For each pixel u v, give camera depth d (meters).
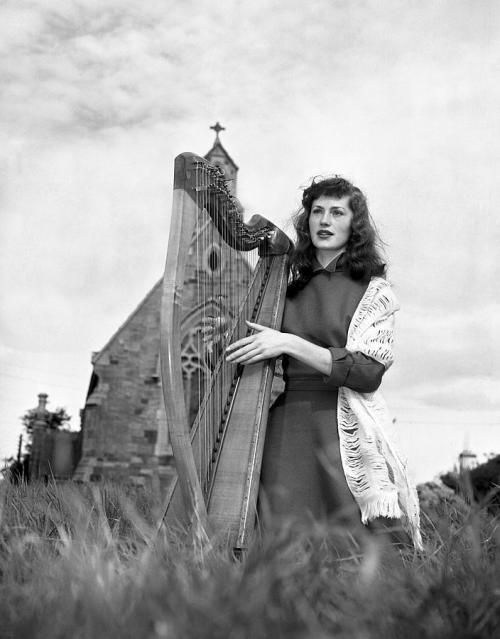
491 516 2.04
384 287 2.70
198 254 2.67
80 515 1.95
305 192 2.90
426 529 2.53
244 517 2.04
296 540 1.67
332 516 2.28
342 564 1.63
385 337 2.58
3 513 1.99
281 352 2.42
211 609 1.02
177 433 1.94
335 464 2.39
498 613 1.23
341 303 2.66
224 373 2.50
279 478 2.42
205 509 1.94
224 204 2.55
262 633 1.01
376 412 2.47
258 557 1.24
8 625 1.09
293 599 1.14
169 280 2.02
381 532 2.22
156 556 1.47
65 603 1.14
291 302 2.80
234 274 2.81
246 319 2.68
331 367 2.40
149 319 20.89
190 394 18.94
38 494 2.76
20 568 1.50
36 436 23.22
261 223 2.99
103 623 1.02
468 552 1.56
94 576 1.22
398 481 2.36
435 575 1.42
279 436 2.51
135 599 1.12
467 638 1.10
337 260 2.76
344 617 1.16
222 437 2.31
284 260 3.01
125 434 19.80
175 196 2.15
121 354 20.48
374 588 1.25
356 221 2.75
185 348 19.17
